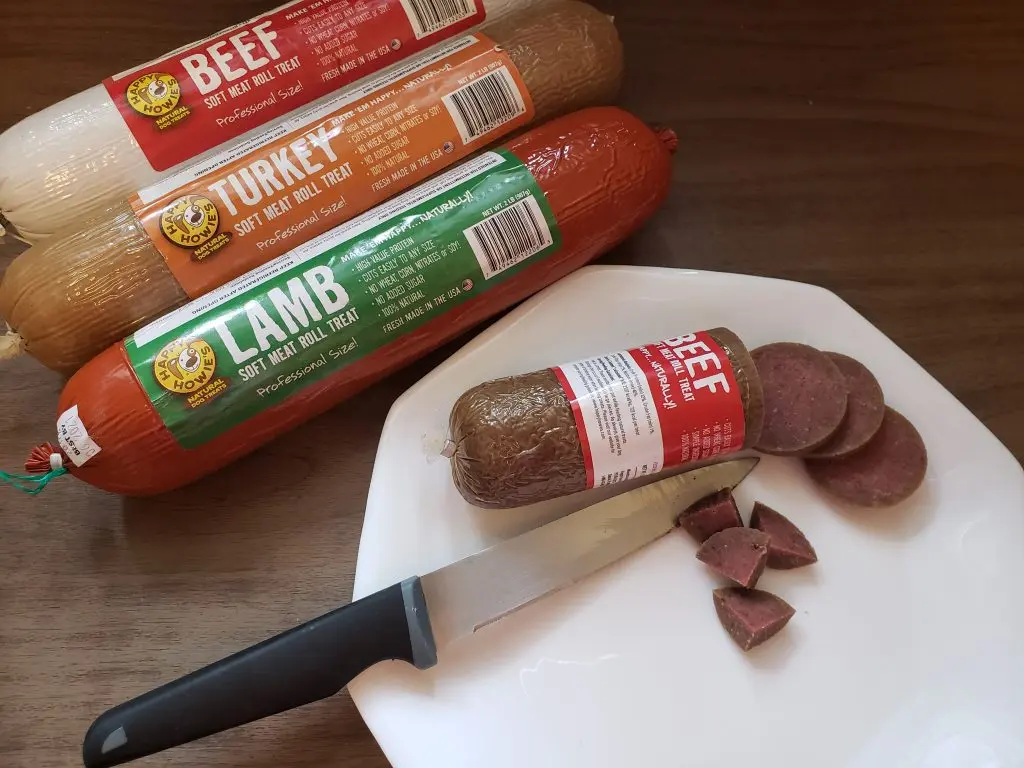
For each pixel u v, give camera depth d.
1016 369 0.78
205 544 0.72
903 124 0.84
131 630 0.70
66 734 0.68
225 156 0.68
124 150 0.67
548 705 0.65
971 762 0.65
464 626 0.65
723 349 0.65
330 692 0.62
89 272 0.65
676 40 0.84
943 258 0.81
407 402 0.71
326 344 0.65
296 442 0.74
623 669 0.67
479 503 0.66
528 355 0.73
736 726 0.66
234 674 0.60
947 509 0.71
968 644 0.68
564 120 0.71
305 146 0.67
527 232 0.67
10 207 0.68
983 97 0.84
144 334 0.63
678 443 0.64
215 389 0.63
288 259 0.66
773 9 0.85
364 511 0.73
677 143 0.76
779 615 0.66
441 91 0.69
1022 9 0.86
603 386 0.63
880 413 0.70
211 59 0.68
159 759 0.67
